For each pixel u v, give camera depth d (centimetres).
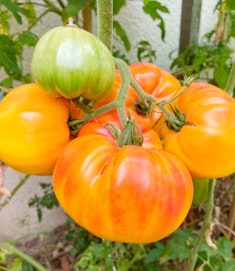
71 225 57
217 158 16
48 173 18
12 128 16
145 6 34
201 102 17
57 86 16
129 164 15
